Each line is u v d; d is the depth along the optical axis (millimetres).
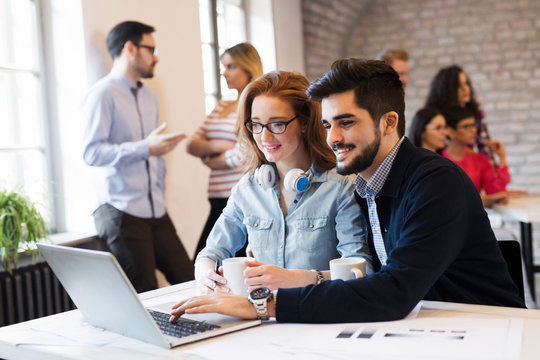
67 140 3312
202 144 3422
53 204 3363
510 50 6184
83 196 3305
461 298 1476
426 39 6441
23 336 1322
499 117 6242
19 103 3213
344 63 1423
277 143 1714
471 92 4145
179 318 1369
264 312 1309
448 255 1353
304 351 1089
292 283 1467
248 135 1799
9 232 2670
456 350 1040
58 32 3285
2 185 3074
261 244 1777
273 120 1695
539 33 6094
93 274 1217
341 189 1704
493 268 1508
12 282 2805
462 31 6316
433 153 1501
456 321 1222
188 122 3982
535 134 6141
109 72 3381
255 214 1802
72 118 3287
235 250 1953
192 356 1104
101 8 3322
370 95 1405
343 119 1411
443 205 1366
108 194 3146
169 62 3832
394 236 1509
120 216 3129
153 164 3299
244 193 1841
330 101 1421
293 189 1688
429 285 1314
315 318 1270
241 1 5367
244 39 5398
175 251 3393
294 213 1741
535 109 6133
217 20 4887
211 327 1264
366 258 1619
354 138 1415
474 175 3855
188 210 3969
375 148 1437
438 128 3688
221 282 1603
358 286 1282
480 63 6281
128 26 3143
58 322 1426
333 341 1137
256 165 1815
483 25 6246
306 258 1713
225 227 1907
